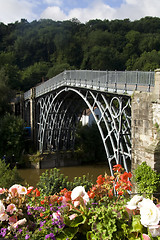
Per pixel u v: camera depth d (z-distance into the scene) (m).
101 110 17.23
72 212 4.01
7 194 4.34
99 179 4.46
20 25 89.81
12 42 87.94
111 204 4.08
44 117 33.41
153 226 3.23
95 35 74.06
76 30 85.06
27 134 40.38
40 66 70.56
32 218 4.21
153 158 10.44
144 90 12.33
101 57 63.94
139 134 11.89
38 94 35.47
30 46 83.38
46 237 3.50
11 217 3.88
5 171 16.70
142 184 10.52
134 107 12.27
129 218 3.66
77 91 22.20
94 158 38.91
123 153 14.31
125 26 75.31
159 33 67.50
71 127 34.50
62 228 3.71
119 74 15.02
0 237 3.59
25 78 65.12
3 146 35.12
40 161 34.06
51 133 33.25
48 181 13.16
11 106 45.44
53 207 4.24
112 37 70.19
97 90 17.16
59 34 80.19
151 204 3.36
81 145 39.00
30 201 4.88
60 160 35.50
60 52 78.75
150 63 47.69
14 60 77.56
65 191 4.82
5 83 48.00
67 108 31.12
